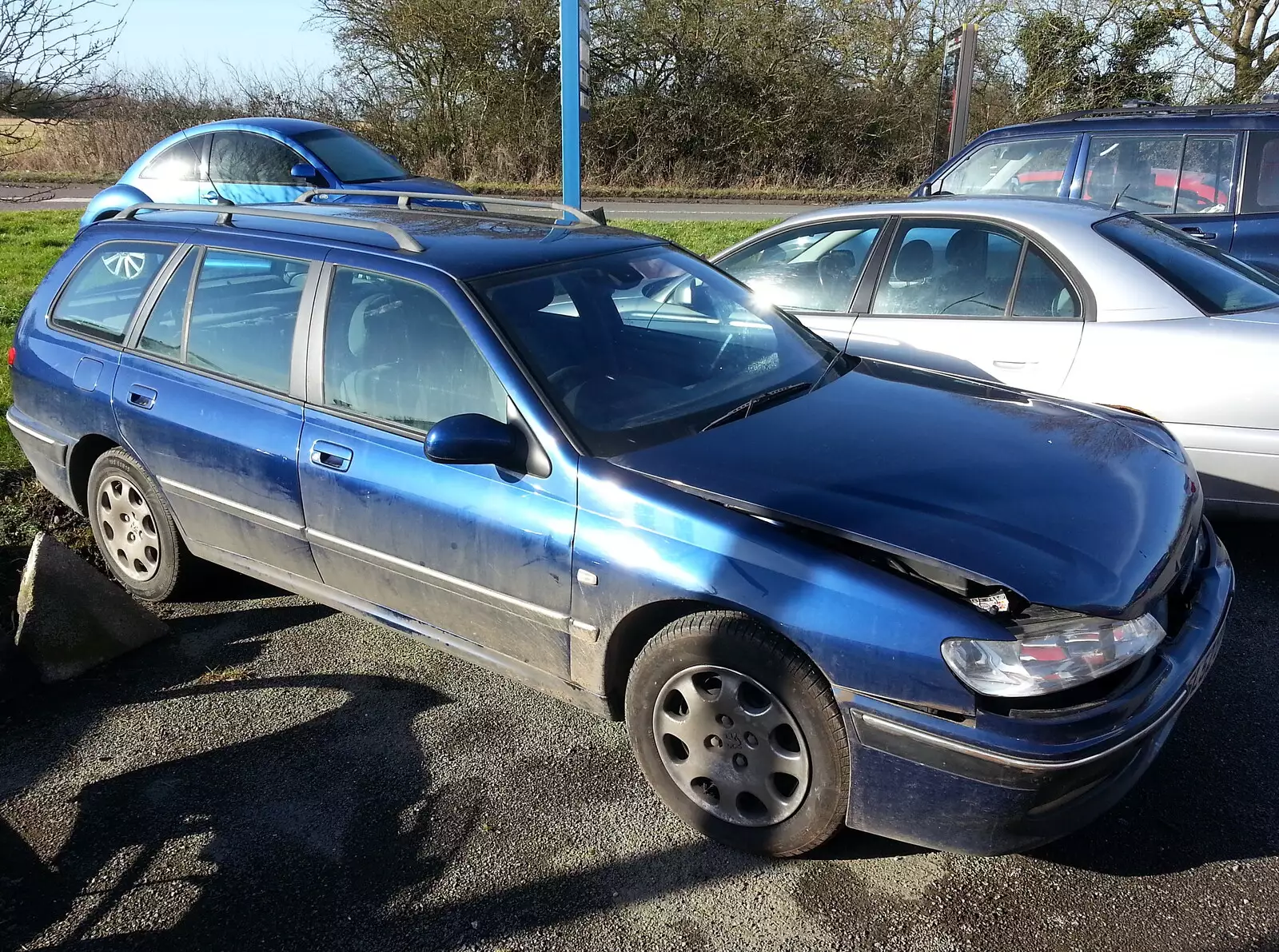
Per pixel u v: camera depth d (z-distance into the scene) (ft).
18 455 17.95
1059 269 15.25
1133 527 8.88
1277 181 21.84
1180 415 14.14
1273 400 13.56
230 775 10.50
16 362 15.14
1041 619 7.95
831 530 8.49
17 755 10.93
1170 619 9.10
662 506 9.05
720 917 8.48
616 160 76.48
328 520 11.40
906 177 76.79
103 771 10.61
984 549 8.23
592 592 9.43
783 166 76.89
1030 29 75.15
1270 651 12.48
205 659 12.86
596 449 9.68
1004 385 12.84
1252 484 13.92
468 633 10.89
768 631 8.59
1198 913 8.36
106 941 8.39
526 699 11.87
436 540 10.48
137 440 13.25
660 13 75.82
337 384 11.37
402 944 8.29
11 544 15.19
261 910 8.66
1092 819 8.26
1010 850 8.23
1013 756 7.66
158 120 69.36
